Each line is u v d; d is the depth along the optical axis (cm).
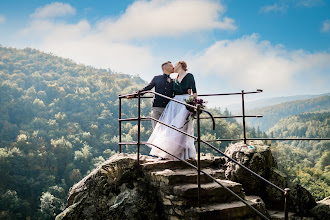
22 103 15238
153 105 515
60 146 11069
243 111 591
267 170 559
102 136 13350
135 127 13512
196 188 371
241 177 547
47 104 16475
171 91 509
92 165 10594
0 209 7100
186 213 358
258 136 16150
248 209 370
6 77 18262
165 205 399
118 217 400
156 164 444
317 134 19675
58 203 7538
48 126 13575
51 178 9075
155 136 486
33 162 9781
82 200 425
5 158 9225
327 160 11900
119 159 451
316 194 5691
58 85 18400
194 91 480
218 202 381
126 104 16625
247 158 553
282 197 529
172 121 466
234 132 11912
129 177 440
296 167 8612
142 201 411
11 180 8612
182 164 458
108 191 426
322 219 490
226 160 577
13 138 12256
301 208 516
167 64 516
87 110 15900
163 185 402
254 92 562
